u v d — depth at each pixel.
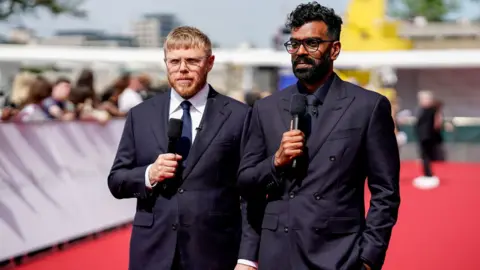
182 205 4.90
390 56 28.89
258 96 15.74
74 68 30.94
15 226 8.88
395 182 4.41
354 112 4.40
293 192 4.40
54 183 9.80
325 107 4.43
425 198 16.70
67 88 10.84
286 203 4.43
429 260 9.68
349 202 4.38
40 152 9.52
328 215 4.33
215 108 5.06
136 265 4.98
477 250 10.34
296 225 4.36
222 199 4.98
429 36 43.03
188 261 4.89
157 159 4.83
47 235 9.55
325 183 4.35
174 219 4.89
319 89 4.45
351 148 4.36
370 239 4.32
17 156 9.03
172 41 4.99
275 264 4.41
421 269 9.15
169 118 5.05
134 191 4.94
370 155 4.40
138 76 15.39
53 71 30.78
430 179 19.41
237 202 5.08
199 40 4.99
